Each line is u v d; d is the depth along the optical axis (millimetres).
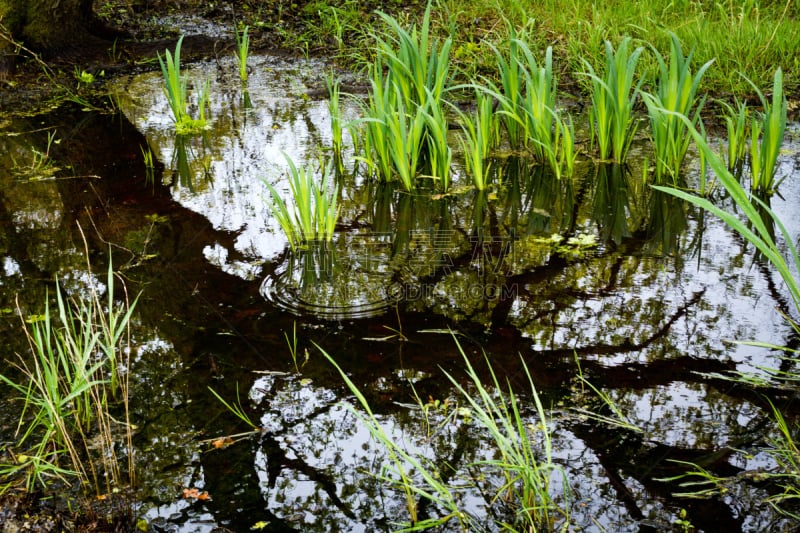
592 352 2924
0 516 2182
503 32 7547
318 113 6094
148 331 3100
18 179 4797
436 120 4551
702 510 2158
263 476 2328
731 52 6289
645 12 7504
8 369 2850
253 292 3412
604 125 4898
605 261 3658
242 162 5043
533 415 2594
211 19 9031
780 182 4469
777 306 3180
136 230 4047
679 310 3178
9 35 6914
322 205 3906
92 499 2244
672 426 2508
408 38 5051
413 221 4195
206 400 2688
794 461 2340
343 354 2953
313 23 8672
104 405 2662
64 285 3447
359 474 2346
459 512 2125
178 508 2205
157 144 5434
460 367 2869
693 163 4887
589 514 2154
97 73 7246
